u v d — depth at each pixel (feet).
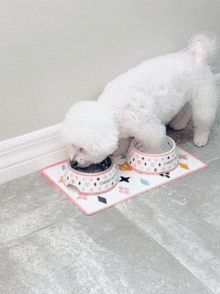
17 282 3.15
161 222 3.69
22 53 3.80
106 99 3.88
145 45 4.53
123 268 3.26
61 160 4.49
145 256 3.36
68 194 4.00
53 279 3.17
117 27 4.23
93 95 4.43
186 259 3.34
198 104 4.46
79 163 3.90
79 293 3.07
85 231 3.60
